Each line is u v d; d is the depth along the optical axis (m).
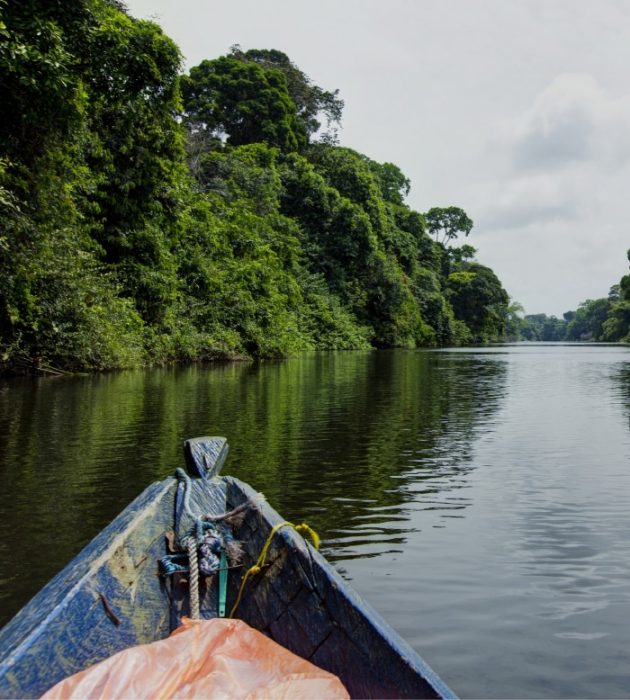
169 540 3.11
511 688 2.68
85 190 17.28
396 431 8.90
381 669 2.18
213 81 47.41
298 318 37.41
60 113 11.57
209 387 14.03
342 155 50.44
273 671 2.41
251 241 30.77
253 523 3.06
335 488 5.81
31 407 10.27
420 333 58.44
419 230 66.69
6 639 2.16
